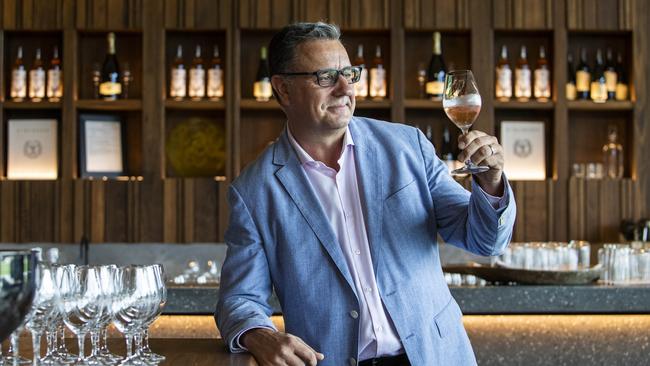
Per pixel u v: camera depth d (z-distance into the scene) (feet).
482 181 6.00
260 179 6.44
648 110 15.87
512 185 15.78
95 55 16.03
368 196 6.35
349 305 6.19
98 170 15.76
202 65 15.84
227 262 6.40
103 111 16.03
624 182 15.84
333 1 15.56
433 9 15.67
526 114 16.34
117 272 5.33
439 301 6.42
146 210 15.46
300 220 6.31
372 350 6.23
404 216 6.36
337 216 6.39
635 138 15.88
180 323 10.34
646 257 10.82
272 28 15.55
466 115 6.45
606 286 9.94
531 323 10.16
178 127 16.03
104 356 5.37
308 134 6.46
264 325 5.77
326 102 6.23
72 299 5.22
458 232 6.45
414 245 6.36
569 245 11.07
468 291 9.82
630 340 10.19
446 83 6.56
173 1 15.55
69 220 15.46
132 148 16.12
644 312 10.21
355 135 6.52
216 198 15.48
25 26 15.52
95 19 15.53
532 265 10.84
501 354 10.14
